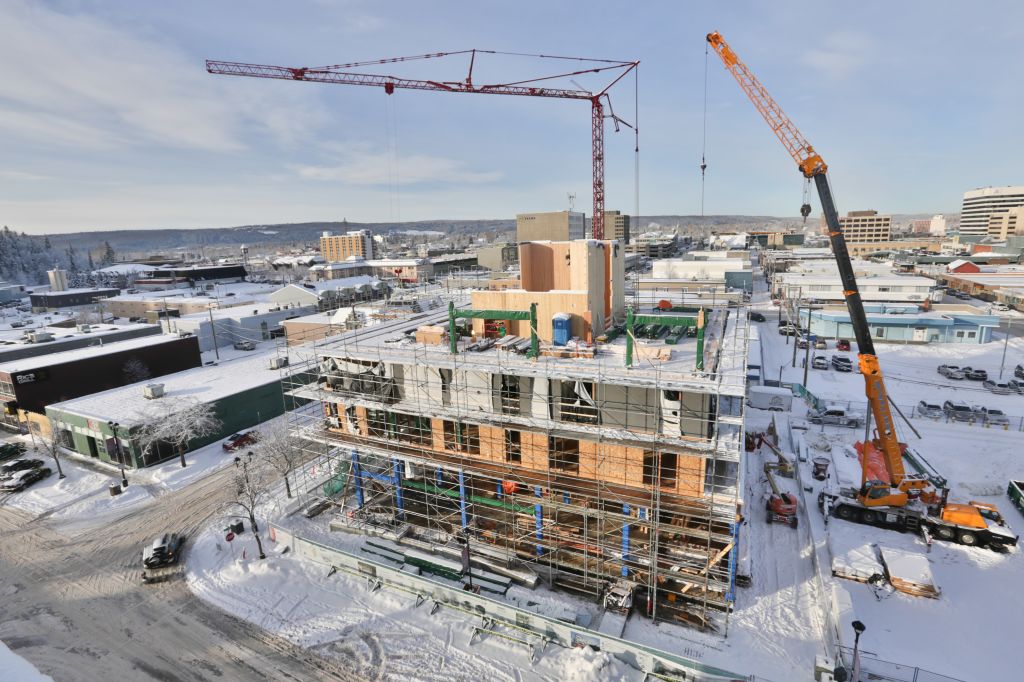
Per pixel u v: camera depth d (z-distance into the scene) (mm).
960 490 37719
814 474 39312
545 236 170875
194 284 167500
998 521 31859
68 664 25094
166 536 33938
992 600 27000
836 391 59125
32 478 43812
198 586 30469
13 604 29500
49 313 134125
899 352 75688
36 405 52188
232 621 27703
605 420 28344
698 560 27609
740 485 25531
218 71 80375
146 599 29656
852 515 34062
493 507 33406
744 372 25969
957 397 56594
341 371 35844
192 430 47781
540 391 29312
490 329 36062
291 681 23844
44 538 35969
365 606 28406
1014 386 57625
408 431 35688
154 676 24297
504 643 25547
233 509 38750
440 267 173125
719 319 38812
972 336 78438
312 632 26672
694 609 27078
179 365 66375
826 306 93125
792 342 82188
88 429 47219
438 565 30328
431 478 36031
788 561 30766
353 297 109500
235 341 88125
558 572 30047
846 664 22531
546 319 33844
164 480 43375
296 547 33031
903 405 54469
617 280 38844
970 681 22156
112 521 37844
